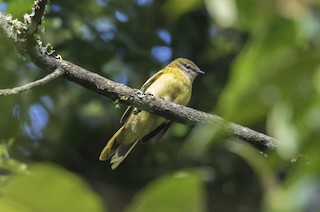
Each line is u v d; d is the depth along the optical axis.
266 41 2.00
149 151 15.79
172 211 1.93
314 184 1.88
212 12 2.08
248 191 15.55
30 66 12.52
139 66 15.17
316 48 1.93
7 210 1.92
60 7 14.77
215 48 16.53
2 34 7.22
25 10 8.30
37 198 1.91
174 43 16.16
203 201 2.05
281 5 1.98
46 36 14.23
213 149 15.45
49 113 14.05
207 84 16.19
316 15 1.95
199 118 8.20
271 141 7.79
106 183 15.61
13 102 12.27
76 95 14.77
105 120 15.30
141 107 8.11
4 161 4.11
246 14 2.04
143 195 1.95
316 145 1.98
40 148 14.22
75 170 15.47
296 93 1.98
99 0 15.34
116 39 14.99
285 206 1.88
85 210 1.93
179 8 2.13
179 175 1.89
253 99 1.99
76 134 15.10
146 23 15.74
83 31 14.98
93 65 14.73
